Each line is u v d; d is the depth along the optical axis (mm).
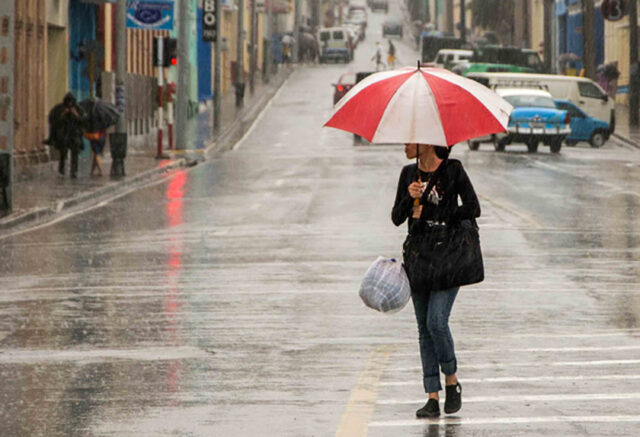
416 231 19000
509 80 120562
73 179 75562
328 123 18562
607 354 24922
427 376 19359
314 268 38656
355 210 56875
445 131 18078
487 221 51438
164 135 131625
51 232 50656
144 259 41406
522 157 92688
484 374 22906
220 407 20359
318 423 19125
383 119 18172
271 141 119250
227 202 62000
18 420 19531
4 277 37719
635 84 137000
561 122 98562
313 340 26891
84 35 107188
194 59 164875
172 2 95750
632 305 31375
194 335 27562
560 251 42156
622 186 68562
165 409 20250
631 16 136250
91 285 35625
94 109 77500
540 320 29172
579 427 18578
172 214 56875
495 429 18516
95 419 19547
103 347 26234
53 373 23469
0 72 55688
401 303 18906
